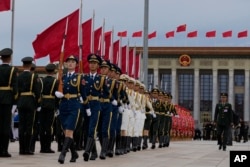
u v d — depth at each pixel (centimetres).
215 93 10856
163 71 11094
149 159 1795
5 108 1727
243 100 11112
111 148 1866
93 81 1695
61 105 1538
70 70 1559
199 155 2073
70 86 1528
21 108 1842
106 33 3934
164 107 2741
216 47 10825
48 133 2009
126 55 4219
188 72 11094
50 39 2767
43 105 1983
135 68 4925
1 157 1728
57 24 2770
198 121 10775
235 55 10831
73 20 2812
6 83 1725
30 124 1859
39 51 2764
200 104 11194
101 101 1767
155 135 2638
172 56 10900
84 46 3130
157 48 10844
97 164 1524
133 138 2292
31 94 1845
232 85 10869
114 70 1842
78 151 2150
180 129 4631
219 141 2630
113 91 1811
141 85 2369
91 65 1712
